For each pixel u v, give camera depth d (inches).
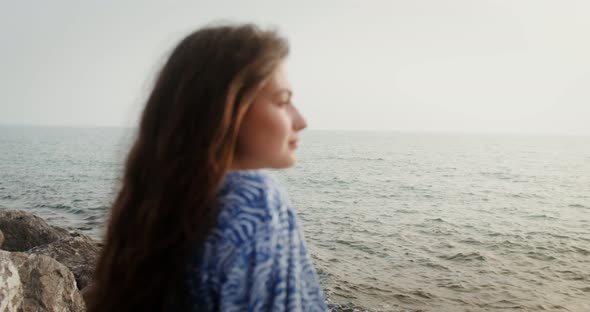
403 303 410.3
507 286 472.4
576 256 609.9
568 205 1120.8
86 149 3208.7
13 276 128.0
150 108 37.4
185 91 34.3
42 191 1121.4
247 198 33.5
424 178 1774.1
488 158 3299.7
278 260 33.8
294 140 38.0
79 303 183.6
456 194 1300.4
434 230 775.7
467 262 564.1
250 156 36.7
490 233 756.0
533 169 2362.2
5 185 1213.1
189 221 32.4
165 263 33.7
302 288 37.2
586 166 2645.2
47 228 434.9
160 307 34.3
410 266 541.0
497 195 1295.5
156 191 33.9
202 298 31.5
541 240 705.6
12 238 418.6
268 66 34.1
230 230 31.9
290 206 37.9
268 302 32.9
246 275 31.9
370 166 2338.8
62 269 183.5
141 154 37.2
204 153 32.8
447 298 429.4
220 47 34.6
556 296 447.2
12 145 3467.0
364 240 682.2
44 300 168.7
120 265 36.4
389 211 979.9
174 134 34.0
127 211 36.5
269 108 35.3
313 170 2032.5
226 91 33.1
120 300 35.3
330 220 854.5
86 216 825.5
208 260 31.5
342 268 521.3
